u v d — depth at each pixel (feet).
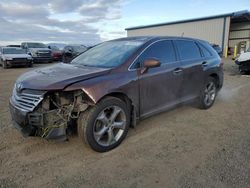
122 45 14.73
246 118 16.72
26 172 10.06
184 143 12.73
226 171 10.02
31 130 11.09
